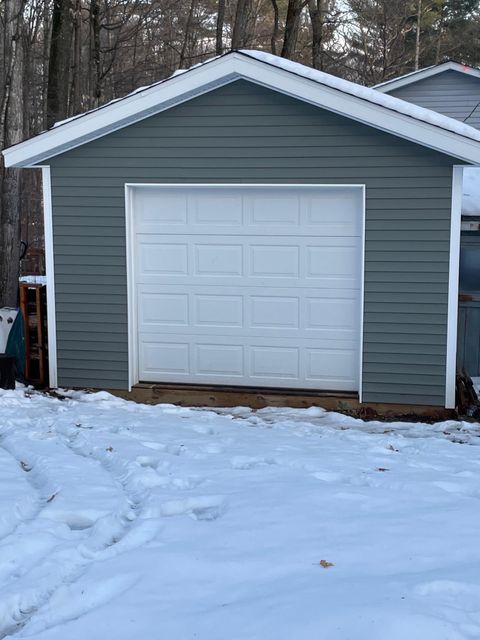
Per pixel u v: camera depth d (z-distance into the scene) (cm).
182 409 871
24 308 1029
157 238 952
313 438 723
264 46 2998
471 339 1038
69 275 959
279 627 303
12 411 824
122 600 340
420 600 321
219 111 899
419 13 3453
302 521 439
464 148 830
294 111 880
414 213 866
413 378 884
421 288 873
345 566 369
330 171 880
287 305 931
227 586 352
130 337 955
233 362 952
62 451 642
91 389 965
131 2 2614
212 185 912
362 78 3103
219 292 946
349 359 922
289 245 922
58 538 432
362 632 295
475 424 830
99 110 901
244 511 462
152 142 920
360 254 902
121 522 460
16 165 943
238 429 762
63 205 949
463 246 1048
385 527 425
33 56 2719
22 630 329
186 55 2866
